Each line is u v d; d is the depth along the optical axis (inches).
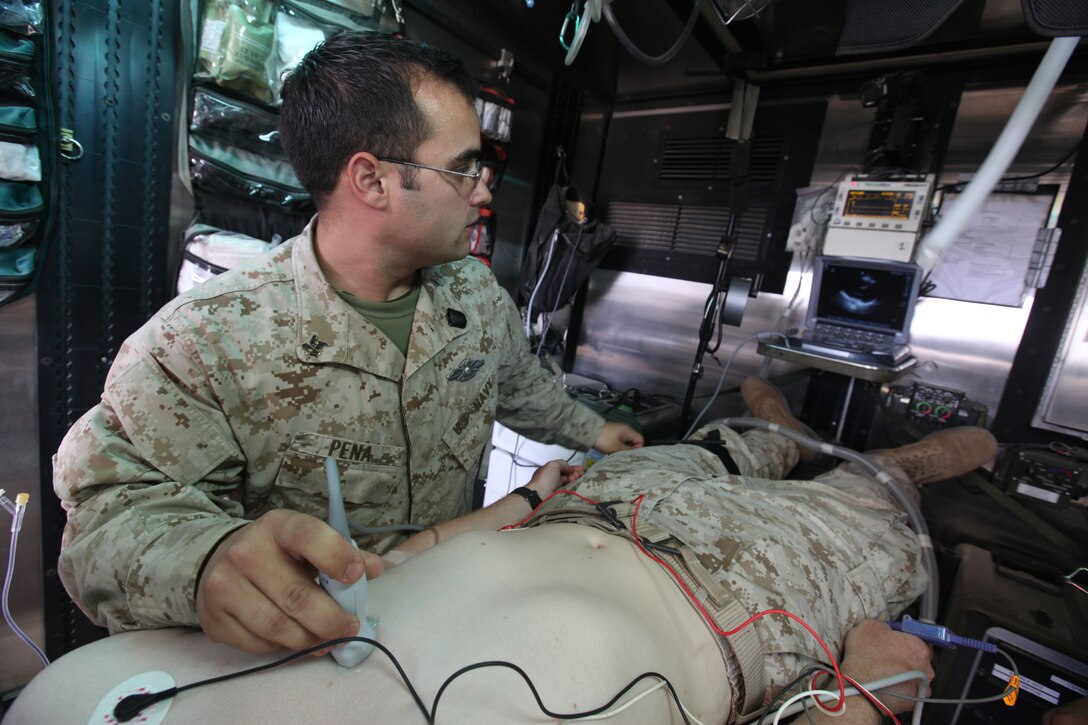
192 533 22.5
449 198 31.4
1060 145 68.4
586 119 105.1
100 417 27.0
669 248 102.0
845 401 77.5
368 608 24.3
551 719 21.3
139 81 53.6
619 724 22.5
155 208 56.9
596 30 83.0
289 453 32.8
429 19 73.5
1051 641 46.2
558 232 91.9
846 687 34.9
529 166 97.7
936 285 76.7
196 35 53.2
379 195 30.2
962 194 62.6
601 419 57.3
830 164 84.6
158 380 27.6
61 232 50.9
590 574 31.9
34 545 54.2
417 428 36.9
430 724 19.5
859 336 72.6
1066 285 68.7
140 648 21.0
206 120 54.9
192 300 29.9
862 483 58.9
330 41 30.3
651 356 105.7
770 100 89.3
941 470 64.4
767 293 91.5
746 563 39.7
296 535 18.0
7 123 44.6
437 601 25.7
